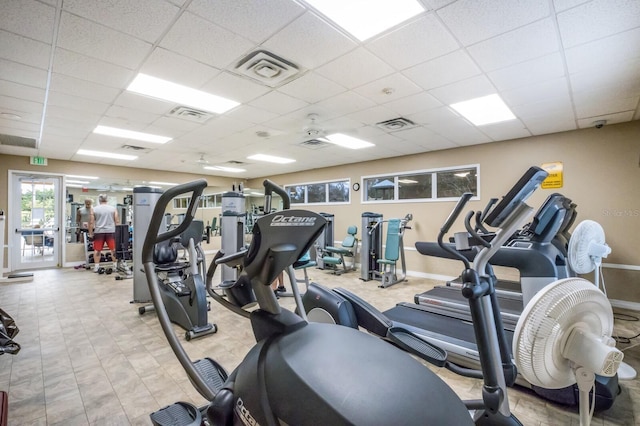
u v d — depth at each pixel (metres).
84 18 2.01
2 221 5.47
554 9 1.93
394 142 5.30
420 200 6.14
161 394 2.11
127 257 6.15
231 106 3.64
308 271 6.59
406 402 0.74
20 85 2.99
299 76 2.86
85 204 7.09
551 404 2.01
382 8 1.94
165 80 2.94
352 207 7.31
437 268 5.82
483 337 1.43
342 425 0.70
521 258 2.54
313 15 2.01
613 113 3.76
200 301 3.16
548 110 3.69
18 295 4.61
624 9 1.92
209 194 9.31
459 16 2.01
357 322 2.39
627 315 3.74
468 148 5.49
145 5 1.89
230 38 2.26
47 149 5.80
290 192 8.94
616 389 1.95
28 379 2.30
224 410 0.98
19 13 1.95
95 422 1.82
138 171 8.01
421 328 2.81
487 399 1.41
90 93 3.20
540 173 1.41
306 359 0.87
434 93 3.24
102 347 2.84
